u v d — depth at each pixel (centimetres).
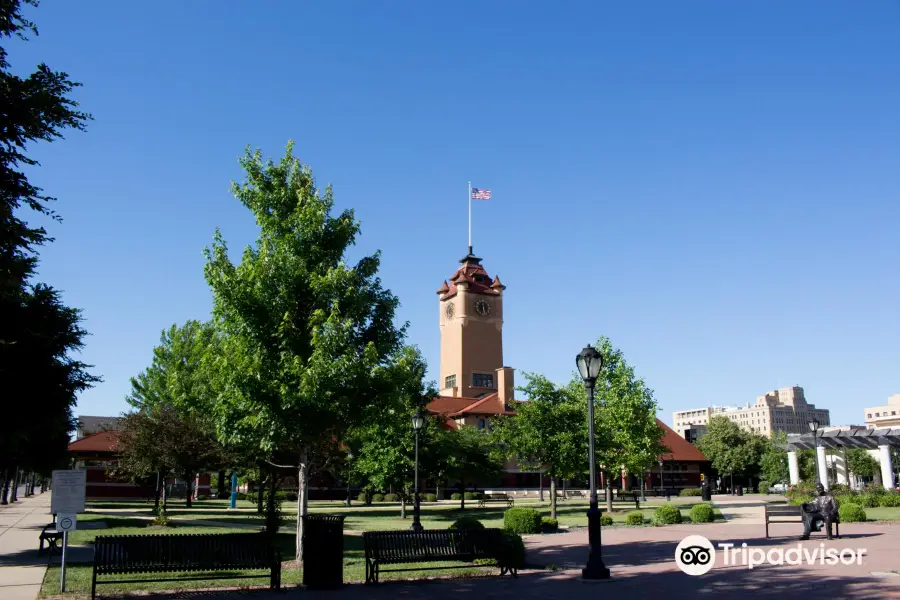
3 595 1239
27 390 1659
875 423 11744
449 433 4259
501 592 1276
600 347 3994
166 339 5256
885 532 2214
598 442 3303
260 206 1738
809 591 1191
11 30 1211
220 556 1293
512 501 4966
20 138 1235
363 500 5644
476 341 9100
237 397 1588
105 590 1301
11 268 1238
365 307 1773
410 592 1284
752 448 8075
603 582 1377
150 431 3238
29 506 5159
